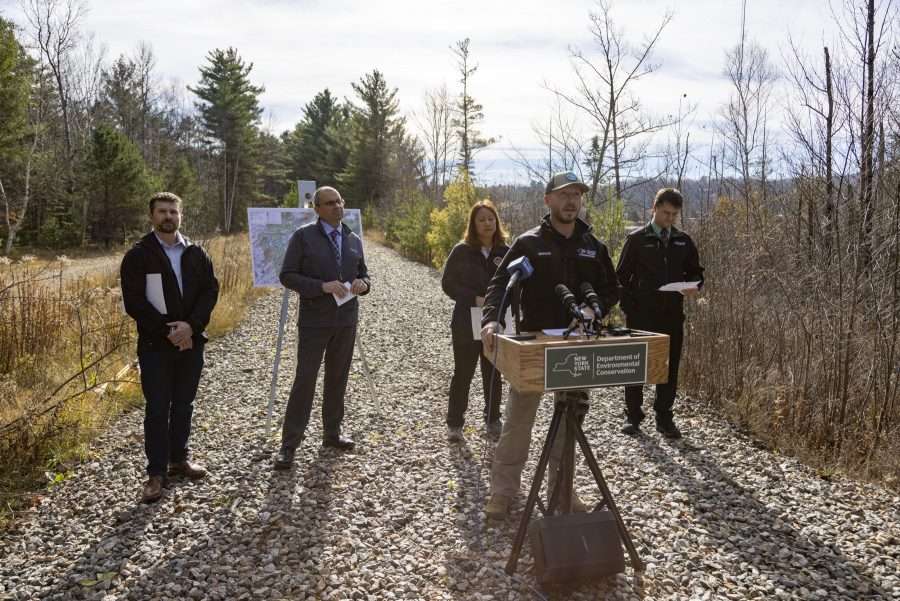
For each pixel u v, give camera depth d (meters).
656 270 4.66
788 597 2.73
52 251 27.98
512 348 2.58
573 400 2.84
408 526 3.35
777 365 5.40
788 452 4.55
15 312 6.55
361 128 44.75
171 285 3.73
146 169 32.56
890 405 4.56
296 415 4.17
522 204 15.63
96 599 2.71
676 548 3.13
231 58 43.88
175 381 3.95
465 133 31.81
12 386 5.24
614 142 14.51
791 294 5.25
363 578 2.86
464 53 30.62
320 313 4.16
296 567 2.96
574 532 2.68
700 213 6.57
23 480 3.88
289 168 58.16
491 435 4.78
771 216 5.88
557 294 2.82
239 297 11.88
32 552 3.12
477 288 4.52
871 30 4.91
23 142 27.23
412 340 8.70
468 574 2.89
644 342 2.62
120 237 31.12
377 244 30.34
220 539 3.22
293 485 3.88
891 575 2.92
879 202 4.72
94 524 3.40
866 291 4.75
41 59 33.69
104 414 5.11
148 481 3.69
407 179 41.09
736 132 11.20
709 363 5.81
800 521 3.46
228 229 43.03
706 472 4.12
